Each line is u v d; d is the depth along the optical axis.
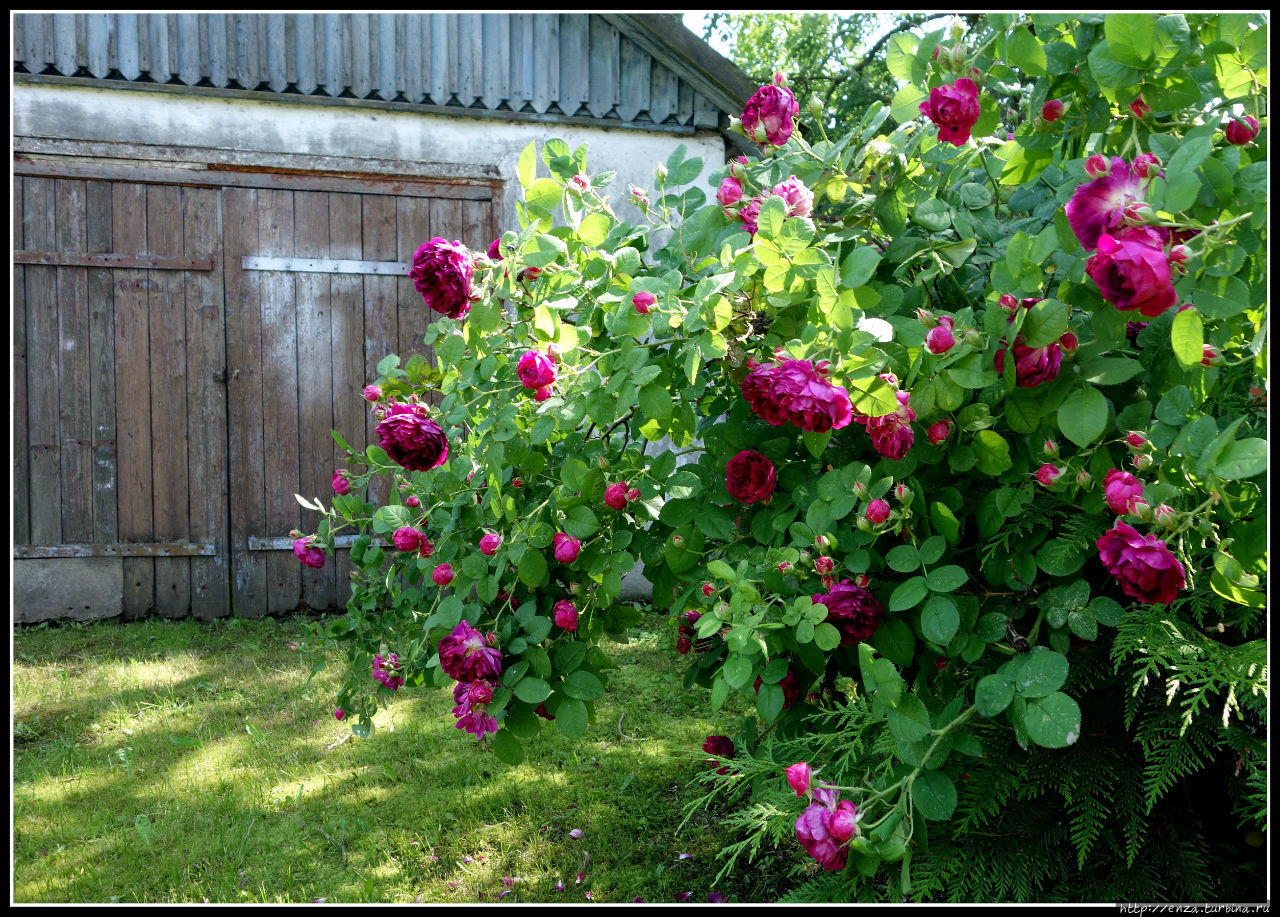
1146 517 1.13
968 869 1.48
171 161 4.48
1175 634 1.27
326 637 2.26
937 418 1.35
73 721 3.12
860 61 10.84
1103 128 1.36
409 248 4.77
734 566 1.59
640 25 4.61
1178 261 1.03
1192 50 1.24
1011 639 1.40
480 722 1.57
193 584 4.63
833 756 1.66
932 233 1.53
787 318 1.47
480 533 1.89
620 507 1.57
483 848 2.25
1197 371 1.29
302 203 4.65
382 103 4.64
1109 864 1.51
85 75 4.35
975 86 1.31
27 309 4.39
